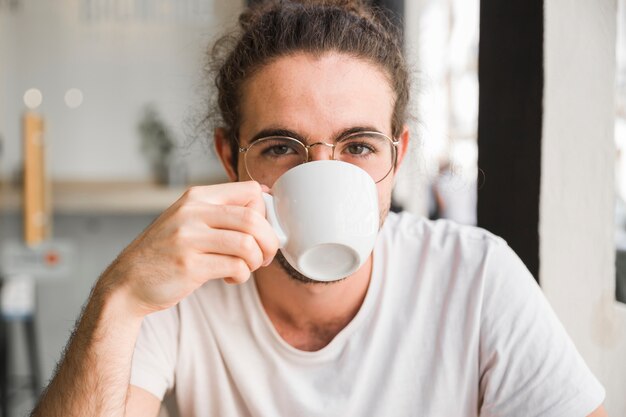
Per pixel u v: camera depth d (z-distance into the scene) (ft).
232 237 2.32
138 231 12.92
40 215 11.79
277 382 3.10
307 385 3.08
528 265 3.68
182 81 15.01
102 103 15.33
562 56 3.52
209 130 4.15
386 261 3.27
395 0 6.97
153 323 3.26
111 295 2.48
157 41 15.28
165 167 14.94
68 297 12.48
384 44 3.14
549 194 3.58
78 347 2.57
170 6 15.20
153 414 3.11
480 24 4.06
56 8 14.88
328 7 3.19
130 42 15.25
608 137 3.61
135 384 3.09
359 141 2.92
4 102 14.78
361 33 3.01
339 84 2.86
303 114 2.85
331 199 2.41
